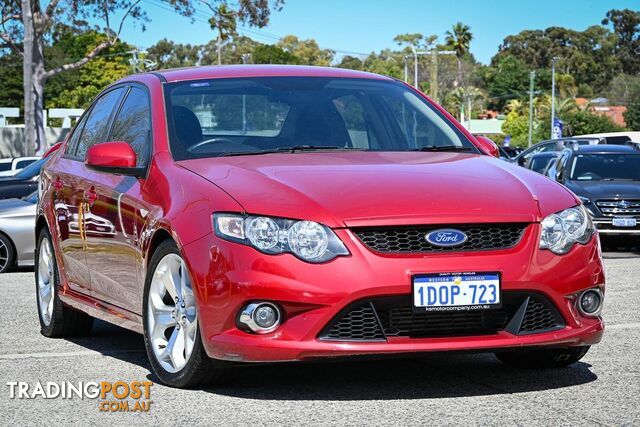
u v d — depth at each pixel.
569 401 4.81
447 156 5.81
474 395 4.96
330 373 5.53
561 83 119.69
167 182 5.43
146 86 6.37
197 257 4.91
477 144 6.23
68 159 7.21
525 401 4.82
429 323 4.80
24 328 7.61
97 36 93.19
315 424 4.41
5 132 52.12
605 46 150.75
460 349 4.79
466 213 4.85
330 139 5.96
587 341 5.11
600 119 101.19
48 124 90.88
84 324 7.11
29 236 13.31
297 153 5.74
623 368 5.60
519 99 136.62
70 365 5.99
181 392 5.11
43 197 7.37
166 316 5.32
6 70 94.50
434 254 4.76
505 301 4.86
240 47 118.19
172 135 5.81
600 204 16.23
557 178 17.59
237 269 4.75
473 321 4.86
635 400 4.82
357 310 4.73
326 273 4.68
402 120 6.27
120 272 5.89
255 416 4.58
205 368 5.03
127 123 6.36
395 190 4.97
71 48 93.25
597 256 5.15
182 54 122.69
